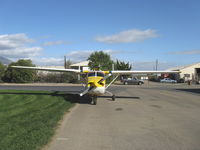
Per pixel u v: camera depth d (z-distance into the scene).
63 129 6.42
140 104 12.41
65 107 10.53
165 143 5.16
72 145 4.97
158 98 15.93
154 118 8.24
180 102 13.53
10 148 4.52
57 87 28.94
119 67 57.09
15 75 40.22
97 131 6.24
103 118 8.16
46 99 13.98
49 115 8.17
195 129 6.55
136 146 4.93
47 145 4.95
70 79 42.16
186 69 58.03
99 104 12.29
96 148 4.79
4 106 11.10
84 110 10.04
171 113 9.39
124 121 7.65
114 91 23.16
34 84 37.41
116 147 4.86
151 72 16.42
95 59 48.00
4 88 25.59
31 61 42.41
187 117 8.47
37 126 6.41
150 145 5.00
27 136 5.36
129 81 42.12
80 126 6.82
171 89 27.31
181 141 5.32
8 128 6.18
